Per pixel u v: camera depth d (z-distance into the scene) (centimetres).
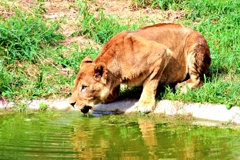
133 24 1745
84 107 1339
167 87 1445
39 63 1578
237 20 1773
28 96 1467
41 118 1354
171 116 1361
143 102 1384
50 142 1154
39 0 1848
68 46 1658
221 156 1070
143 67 1369
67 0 1898
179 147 1127
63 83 1509
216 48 1628
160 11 1859
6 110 1427
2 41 1591
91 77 1327
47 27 1705
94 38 1686
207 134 1219
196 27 1742
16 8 1791
